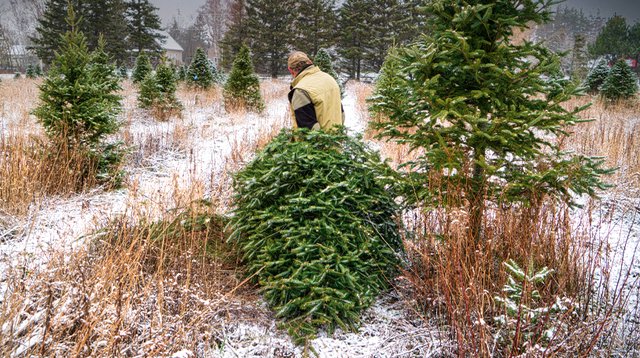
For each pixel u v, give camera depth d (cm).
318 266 228
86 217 364
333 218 246
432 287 245
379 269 261
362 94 1549
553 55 251
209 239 309
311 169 258
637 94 1474
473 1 254
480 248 221
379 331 236
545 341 193
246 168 286
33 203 381
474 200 256
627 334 223
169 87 1009
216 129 876
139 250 235
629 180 497
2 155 426
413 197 269
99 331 182
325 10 3206
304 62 312
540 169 255
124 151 520
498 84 254
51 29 3006
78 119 464
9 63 4762
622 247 329
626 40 3506
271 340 222
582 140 645
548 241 256
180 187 425
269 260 242
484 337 189
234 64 1159
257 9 3294
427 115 273
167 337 194
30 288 200
